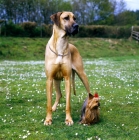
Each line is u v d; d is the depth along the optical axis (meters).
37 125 3.12
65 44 3.18
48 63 3.21
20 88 5.11
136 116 3.47
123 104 4.03
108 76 7.05
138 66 10.14
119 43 19.64
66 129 2.98
